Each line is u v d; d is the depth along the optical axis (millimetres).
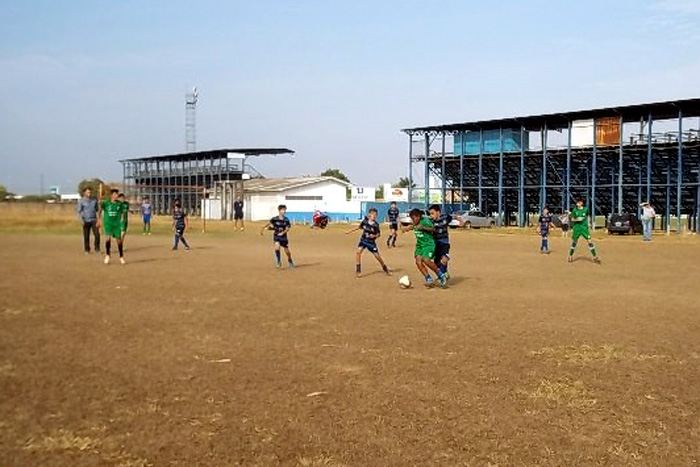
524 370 6871
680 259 21453
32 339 8094
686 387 6309
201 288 13031
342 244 28781
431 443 4820
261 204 66500
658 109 41531
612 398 5953
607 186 44781
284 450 4645
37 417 5242
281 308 10664
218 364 6973
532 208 59156
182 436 4879
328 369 6820
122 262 18125
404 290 13047
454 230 45562
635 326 9305
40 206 58156
